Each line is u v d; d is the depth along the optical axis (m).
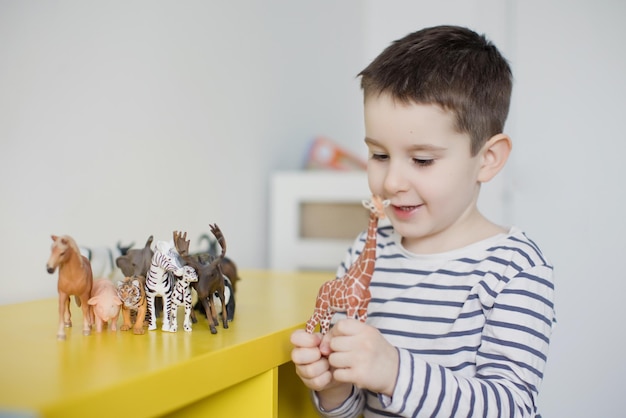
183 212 1.31
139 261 0.81
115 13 1.12
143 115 1.19
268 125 1.63
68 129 1.03
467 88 0.79
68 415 0.48
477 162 0.84
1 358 0.60
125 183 1.15
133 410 0.54
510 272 0.80
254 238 1.58
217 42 1.41
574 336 1.74
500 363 0.75
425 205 0.81
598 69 1.72
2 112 0.93
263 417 0.74
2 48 0.92
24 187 0.97
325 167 1.71
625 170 1.69
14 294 0.96
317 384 0.73
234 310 0.83
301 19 1.80
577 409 1.73
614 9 1.70
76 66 1.04
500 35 1.86
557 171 1.77
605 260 1.71
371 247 0.73
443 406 0.69
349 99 2.11
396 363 0.69
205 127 1.37
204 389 0.62
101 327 0.73
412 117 0.77
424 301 0.85
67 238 0.69
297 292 1.08
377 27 2.18
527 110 1.81
